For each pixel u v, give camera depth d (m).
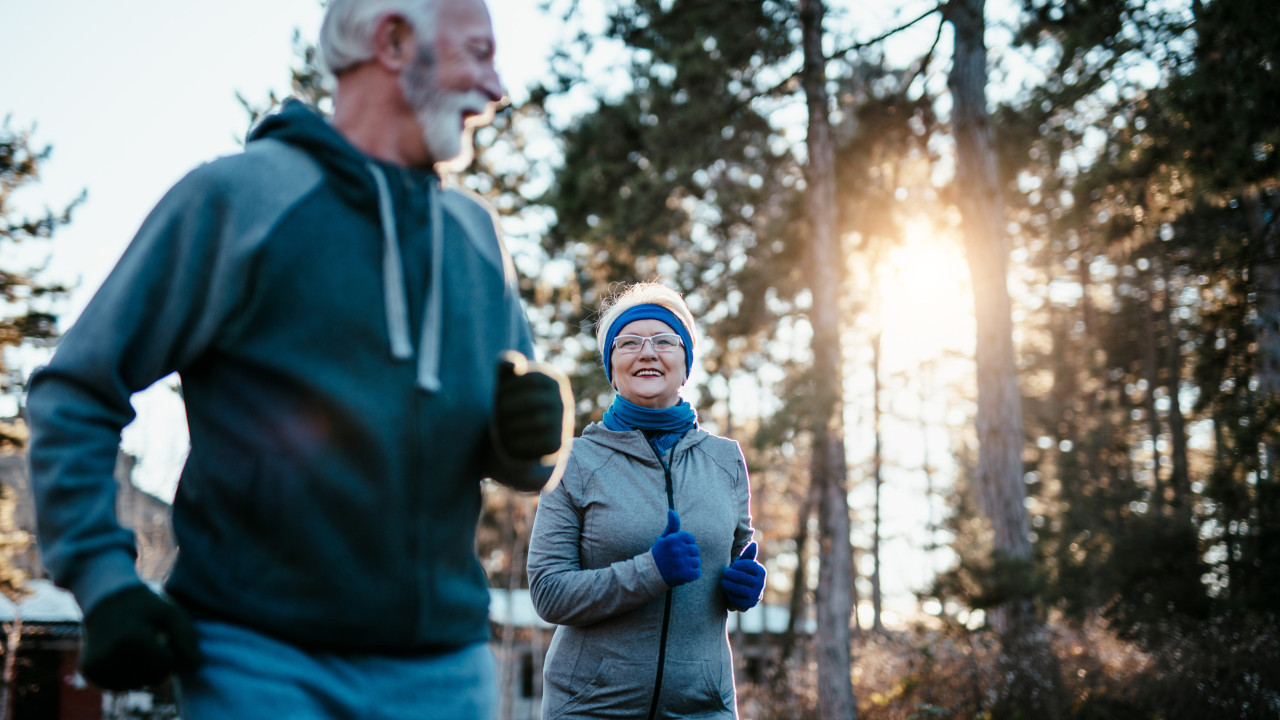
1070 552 10.48
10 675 14.74
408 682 1.37
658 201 11.74
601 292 14.22
